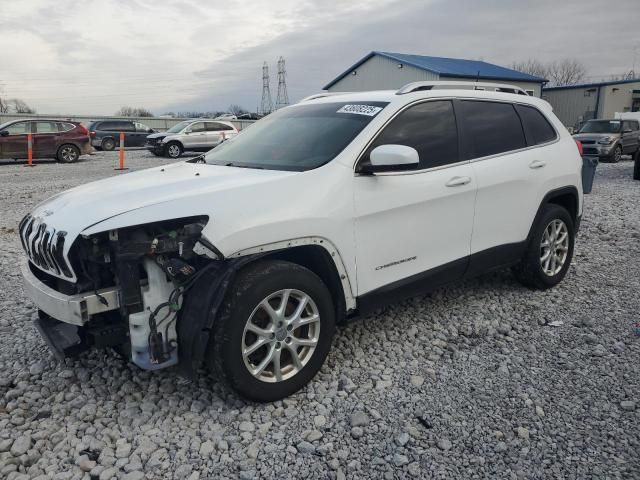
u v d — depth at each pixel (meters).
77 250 2.89
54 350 3.08
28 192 11.44
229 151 4.26
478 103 4.44
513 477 2.55
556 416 3.03
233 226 2.92
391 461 2.68
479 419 3.01
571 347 3.90
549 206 4.96
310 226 3.19
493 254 4.45
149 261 2.88
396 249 3.70
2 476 2.55
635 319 4.39
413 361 3.68
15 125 18.75
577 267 5.86
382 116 3.73
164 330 2.93
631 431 2.88
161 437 2.87
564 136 5.21
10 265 5.99
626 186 12.52
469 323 4.34
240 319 2.92
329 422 3.00
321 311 3.28
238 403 3.18
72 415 3.08
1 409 3.13
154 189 3.20
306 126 4.02
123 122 29.08
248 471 2.60
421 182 3.79
